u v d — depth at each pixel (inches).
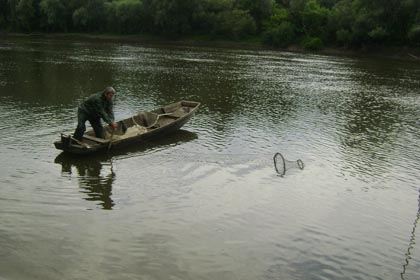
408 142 872.3
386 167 713.6
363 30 3159.5
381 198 594.2
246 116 1010.1
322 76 1849.2
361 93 1457.9
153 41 3668.8
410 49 3112.7
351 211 550.3
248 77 1691.7
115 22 3978.8
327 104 1225.4
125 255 416.2
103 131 714.8
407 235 499.8
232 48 3282.5
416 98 1424.7
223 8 3821.4
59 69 1630.2
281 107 1141.7
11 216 469.4
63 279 372.8
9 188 538.9
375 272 423.8
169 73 1688.0
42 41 3142.2
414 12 3100.4
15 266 383.6
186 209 520.7
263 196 573.3
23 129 784.9
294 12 3617.1
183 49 2982.3
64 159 651.5
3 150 669.3
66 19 4040.4
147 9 3828.7
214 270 403.5
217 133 847.7
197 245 443.5
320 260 436.5
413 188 633.6
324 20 3540.8
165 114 869.8
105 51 2532.0
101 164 644.1
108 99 679.1
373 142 855.7
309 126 949.2
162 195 554.3
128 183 583.5
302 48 3388.3
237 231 478.9
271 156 727.7
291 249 451.8
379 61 2721.5
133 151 710.5
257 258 429.4
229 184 603.8
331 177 656.4
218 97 1234.6
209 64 2095.2
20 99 1046.4
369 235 494.3
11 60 1844.2
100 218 483.8
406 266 437.4
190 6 3713.1
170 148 738.2
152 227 472.7
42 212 486.0
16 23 4141.2
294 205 553.9
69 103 1033.5
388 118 1094.4
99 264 398.6
